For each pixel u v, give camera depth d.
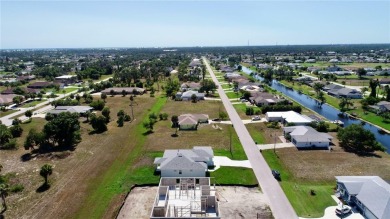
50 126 87.25
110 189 63.75
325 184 65.19
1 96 147.25
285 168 72.75
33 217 54.12
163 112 129.00
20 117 123.75
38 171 72.62
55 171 72.69
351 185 57.62
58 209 56.59
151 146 88.31
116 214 54.66
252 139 92.81
